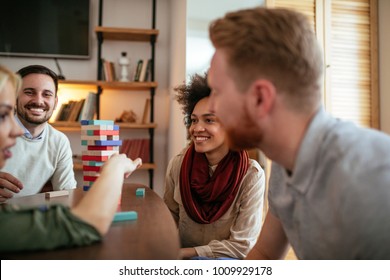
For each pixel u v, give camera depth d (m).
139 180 3.01
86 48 2.89
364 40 2.55
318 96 0.63
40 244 0.53
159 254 0.54
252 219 1.28
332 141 0.58
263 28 0.60
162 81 3.09
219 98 0.65
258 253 0.93
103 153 1.04
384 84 2.56
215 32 0.65
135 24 3.06
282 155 0.65
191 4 2.39
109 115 2.99
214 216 1.29
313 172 0.61
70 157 1.91
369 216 0.51
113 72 2.83
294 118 0.62
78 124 2.64
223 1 2.43
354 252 0.55
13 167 1.69
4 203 0.99
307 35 0.61
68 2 2.87
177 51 2.62
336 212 0.57
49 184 1.87
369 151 0.54
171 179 1.51
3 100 0.57
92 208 0.59
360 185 0.52
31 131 1.76
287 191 0.69
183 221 1.40
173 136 2.69
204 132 1.30
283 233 0.89
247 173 1.33
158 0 3.10
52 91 1.77
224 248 1.21
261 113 0.61
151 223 0.74
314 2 2.50
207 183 1.36
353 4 2.54
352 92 2.52
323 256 0.63
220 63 0.64
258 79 0.60
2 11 2.78
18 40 2.80
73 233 0.55
